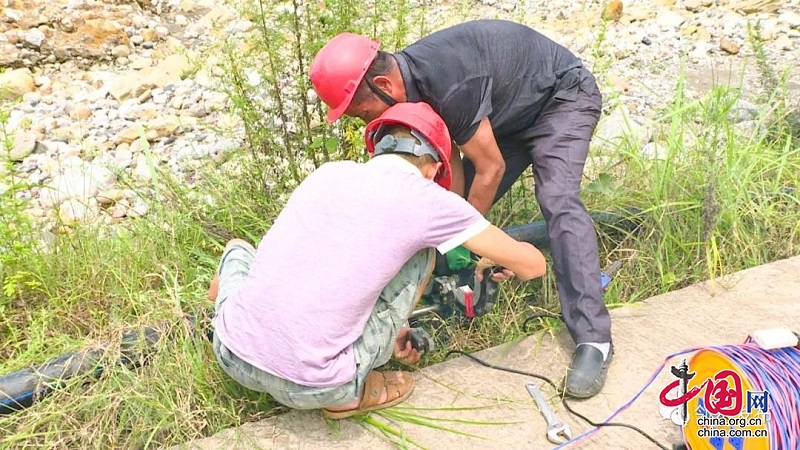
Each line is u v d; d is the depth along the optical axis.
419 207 2.36
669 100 5.54
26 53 5.78
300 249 2.37
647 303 3.25
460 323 3.20
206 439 2.59
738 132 4.36
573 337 2.84
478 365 2.92
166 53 6.18
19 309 3.16
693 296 3.29
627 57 6.34
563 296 2.86
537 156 2.99
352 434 2.61
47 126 5.04
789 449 2.15
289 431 2.62
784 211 3.85
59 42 5.95
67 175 4.38
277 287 2.35
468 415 2.68
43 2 6.28
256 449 2.54
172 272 3.28
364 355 2.46
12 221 3.30
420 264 2.54
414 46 2.75
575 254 2.82
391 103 2.69
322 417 2.67
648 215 3.68
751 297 3.27
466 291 2.88
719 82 5.88
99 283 3.22
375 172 2.40
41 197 4.19
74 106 5.31
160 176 4.01
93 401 2.61
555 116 2.95
